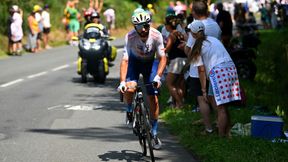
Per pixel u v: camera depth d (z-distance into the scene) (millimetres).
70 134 23203
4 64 50688
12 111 28203
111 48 48688
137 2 104250
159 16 103250
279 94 33750
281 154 18844
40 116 27000
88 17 40625
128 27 98125
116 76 42688
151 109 20141
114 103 30984
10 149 20594
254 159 18078
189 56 21000
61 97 32625
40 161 18984
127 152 20250
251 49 38562
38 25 64938
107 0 95375
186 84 29344
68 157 19500
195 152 19969
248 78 38188
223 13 36250
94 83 38812
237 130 21953
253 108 27578
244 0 58719
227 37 36375
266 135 21000
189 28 20797
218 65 20391
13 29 59938
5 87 36375
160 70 19297
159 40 19578
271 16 74188
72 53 62062
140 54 19734
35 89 35594
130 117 20031
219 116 20938
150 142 18125
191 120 24625
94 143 21609
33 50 63719
